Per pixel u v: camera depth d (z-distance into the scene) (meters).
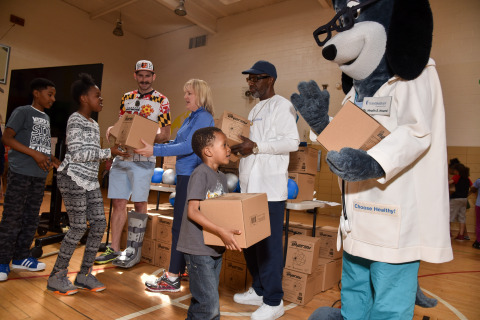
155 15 10.28
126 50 11.38
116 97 11.10
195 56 10.52
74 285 2.35
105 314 1.97
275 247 2.00
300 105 1.44
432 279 3.23
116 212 3.01
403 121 1.16
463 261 4.12
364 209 1.21
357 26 1.24
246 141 1.95
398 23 1.15
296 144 2.04
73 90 2.27
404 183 1.18
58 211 3.91
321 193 8.07
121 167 2.99
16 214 2.45
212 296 1.50
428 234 1.17
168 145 2.25
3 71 8.48
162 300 2.24
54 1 9.50
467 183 5.93
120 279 2.61
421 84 1.18
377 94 1.27
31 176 2.51
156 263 3.02
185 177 2.32
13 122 2.41
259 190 2.04
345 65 1.33
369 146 1.17
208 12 9.66
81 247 3.45
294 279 2.37
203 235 1.47
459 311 2.39
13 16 8.65
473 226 6.41
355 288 1.35
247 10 9.45
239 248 1.34
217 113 9.84
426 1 1.14
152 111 3.10
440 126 1.20
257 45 9.20
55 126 3.86
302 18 8.51
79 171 2.15
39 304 2.04
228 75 9.72
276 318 2.01
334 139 1.22
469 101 6.41
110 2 9.64
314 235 2.75
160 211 3.71
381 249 1.16
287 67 8.59
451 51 6.61
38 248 2.90
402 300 1.18
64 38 9.75
